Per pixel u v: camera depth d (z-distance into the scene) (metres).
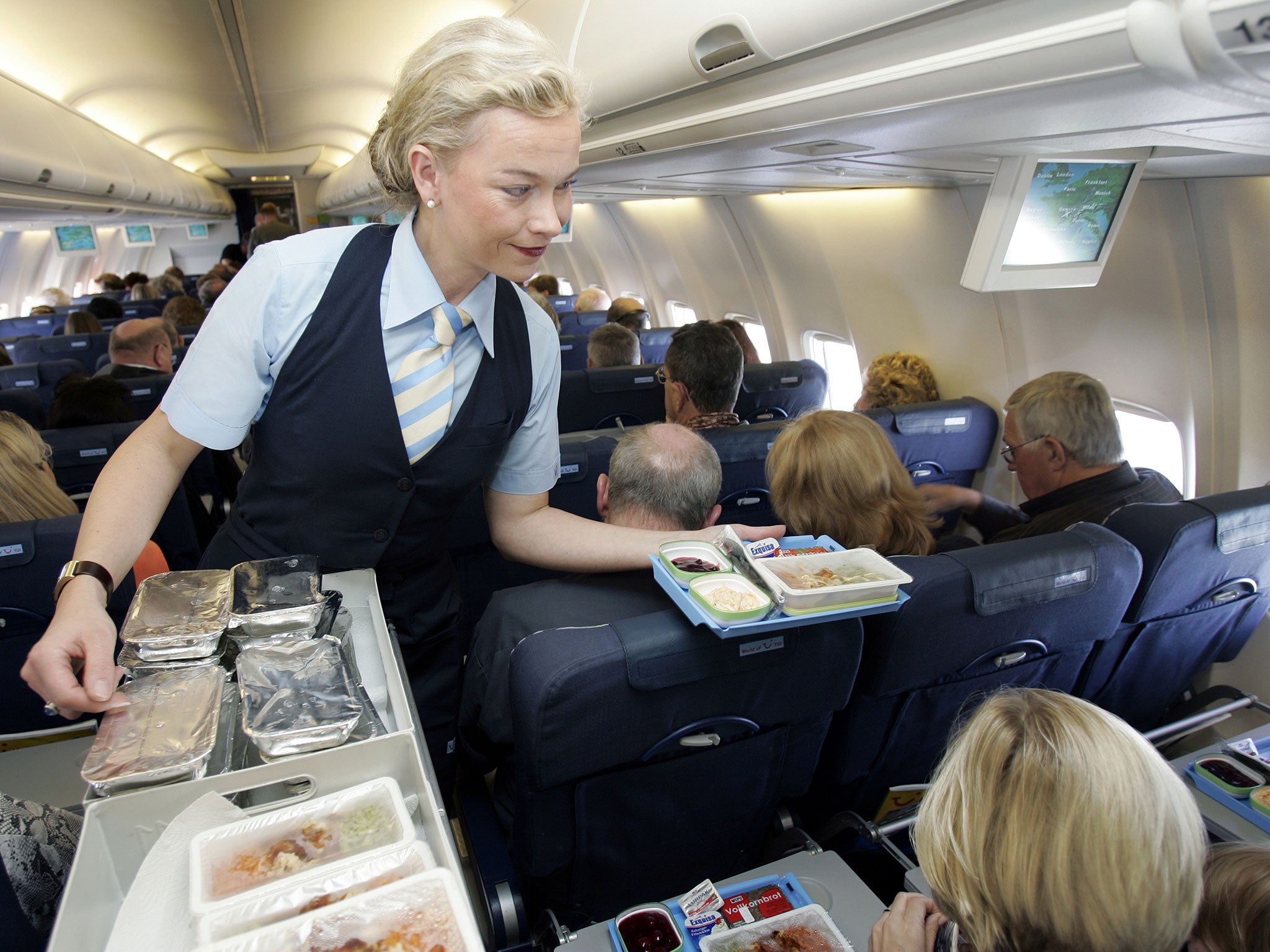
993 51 1.34
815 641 1.26
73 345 7.31
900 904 1.15
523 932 1.33
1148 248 2.70
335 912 0.65
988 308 3.64
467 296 1.21
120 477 1.09
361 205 11.14
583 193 5.92
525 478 1.50
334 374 1.18
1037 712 0.90
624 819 1.37
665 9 2.23
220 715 0.88
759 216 5.41
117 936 0.67
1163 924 0.80
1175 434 2.96
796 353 6.11
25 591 1.99
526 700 1.14
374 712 0.90
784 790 1.54
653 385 4.19
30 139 4.79
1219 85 1.04
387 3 3.78
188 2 3.68
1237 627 2.06
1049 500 2.46
